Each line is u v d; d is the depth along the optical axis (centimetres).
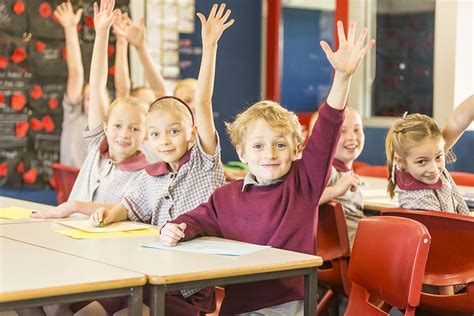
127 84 564
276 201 280
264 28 734
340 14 671
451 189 333
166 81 666
